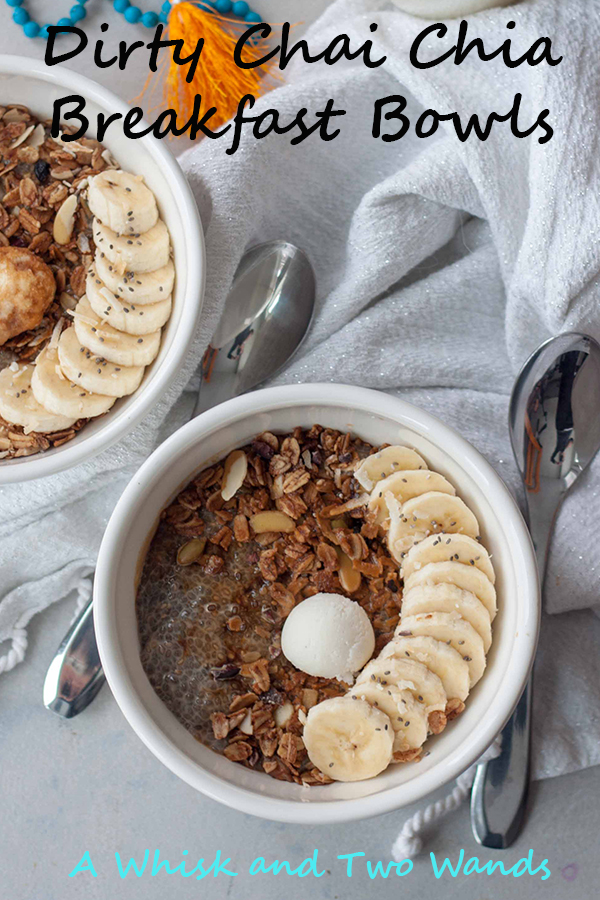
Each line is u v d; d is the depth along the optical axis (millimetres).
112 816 514
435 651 431
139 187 482
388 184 502
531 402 500
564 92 484
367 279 517
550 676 512
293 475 461
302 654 447
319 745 432
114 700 518
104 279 475
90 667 511
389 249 515
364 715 427
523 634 421
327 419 459
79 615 517
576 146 485
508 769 501
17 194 489
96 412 474
